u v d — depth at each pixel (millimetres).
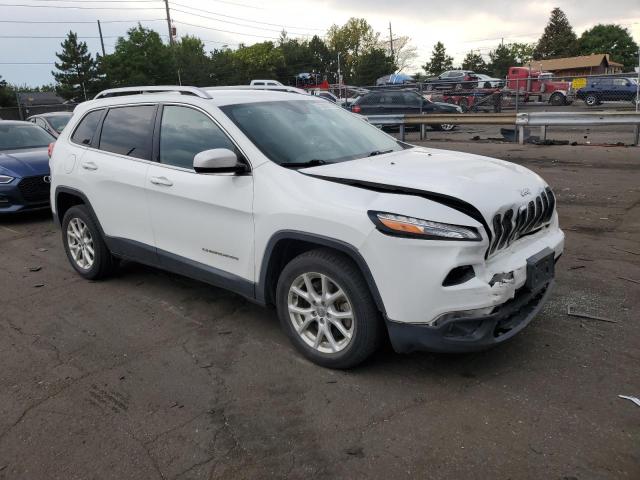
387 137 4922
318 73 101000
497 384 3391
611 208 7551
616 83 19297
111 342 4207
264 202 3699
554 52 97125
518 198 3449
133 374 3719
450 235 3047
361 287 3328
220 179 3988
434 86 19516
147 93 4883
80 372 3773
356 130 4723
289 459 2814
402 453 2816
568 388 3311
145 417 3223
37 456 2920
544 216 3828
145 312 4750
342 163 3895
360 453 2830
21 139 9766
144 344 4156
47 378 3711
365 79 86062
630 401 3152
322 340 3678
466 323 3125
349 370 3625
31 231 7996
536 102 23219
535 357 3686
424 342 3180
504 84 20594
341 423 3082
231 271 4074
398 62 99188
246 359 3854
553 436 2883
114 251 5160
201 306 4828
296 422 3113
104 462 2854
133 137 4812
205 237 4188
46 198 8586
